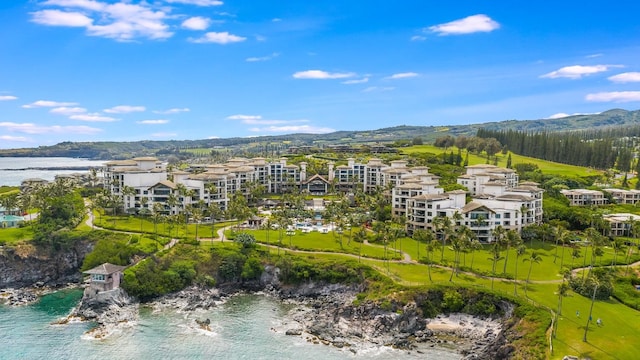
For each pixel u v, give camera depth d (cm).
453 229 18875
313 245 19250
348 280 16212
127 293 15550
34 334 13200
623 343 11281
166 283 16312
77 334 13225
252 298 16538
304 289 16625
